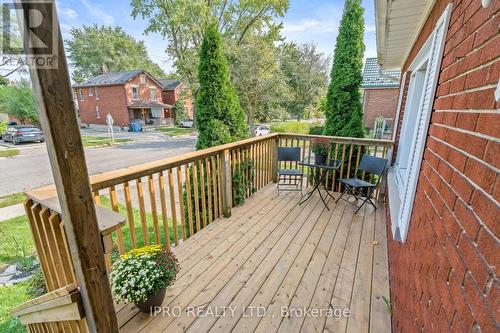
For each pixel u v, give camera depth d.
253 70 11.83
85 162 0.78
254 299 1.92
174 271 1.86
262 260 2.38
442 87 1.42
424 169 1.57
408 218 1.78
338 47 4.30
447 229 1.00
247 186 3.93
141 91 21.72
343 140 3.98
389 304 1.87
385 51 3.97
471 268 0.75
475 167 0.82
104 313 0.92
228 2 14.31
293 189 4.25
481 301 0.67
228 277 2.15
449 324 0.85
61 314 1.01
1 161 9.43
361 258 2.43
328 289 2.02
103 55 27.64
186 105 24.59
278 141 4.67
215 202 3.14
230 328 1.68
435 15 1.97
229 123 3.51
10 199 5.56
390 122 13.28
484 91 0.83
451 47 1.32
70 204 0.76
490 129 0.75
